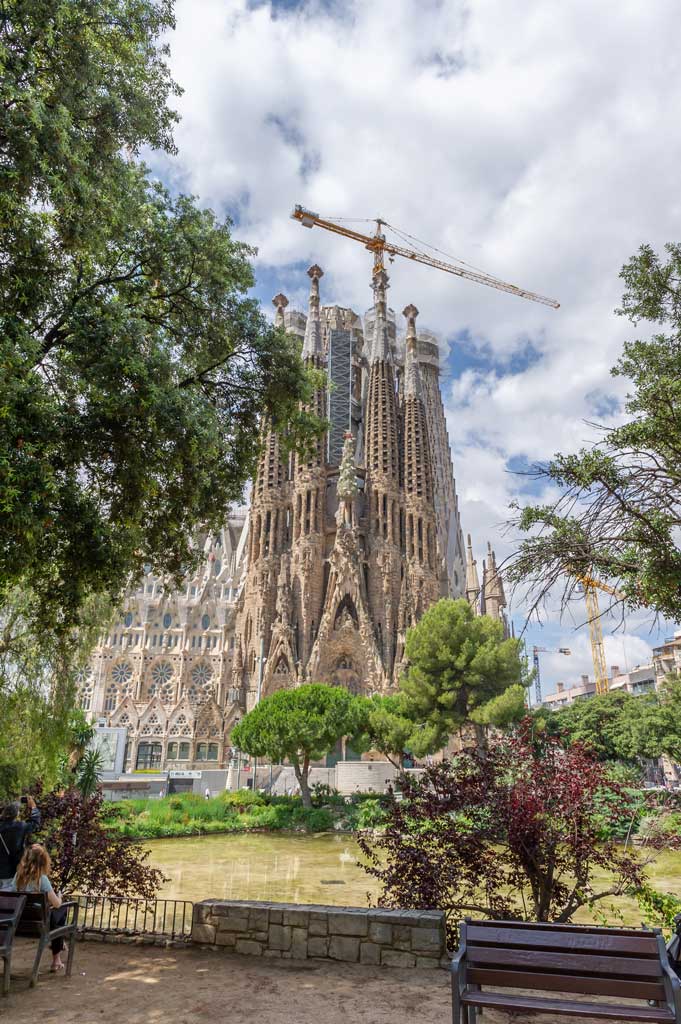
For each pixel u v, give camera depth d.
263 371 19.25
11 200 11.70
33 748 26.77
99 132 14.89
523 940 6.27
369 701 67.12
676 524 9.94
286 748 57.41
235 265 18.22
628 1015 5.65
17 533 11.26
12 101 11.69
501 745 12.22
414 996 8.37
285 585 113.94
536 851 10.30
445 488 169.75
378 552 118.69
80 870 12.64
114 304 14.72
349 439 121.69
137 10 15.07
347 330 145.62
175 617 126.88
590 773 10.80
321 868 33.91
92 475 15.03
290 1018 7.70
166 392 14.73
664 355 13.41
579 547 10.21
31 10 12.21
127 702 113.94
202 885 28.95
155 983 9.08
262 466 125.88
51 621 14.91
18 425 11.45
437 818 11.13
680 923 7.32
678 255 13.77
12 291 12.80
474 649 64.00
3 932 8.70
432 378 176.38
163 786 69.31
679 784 41.72
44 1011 8.04
